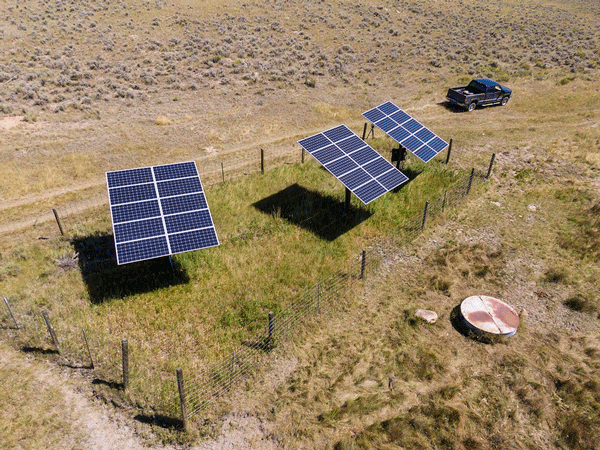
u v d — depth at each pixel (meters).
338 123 31.12
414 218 18.41
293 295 14.03
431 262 15.88
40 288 13.77
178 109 32.12
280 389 10.74
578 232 17.56
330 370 11.35
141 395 10.34
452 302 14.02
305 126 30.31
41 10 49.19
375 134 28.98
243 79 39.50
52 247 16.08
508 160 24.05
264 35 51.19
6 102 29.70
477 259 16.06
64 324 12.35
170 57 42.38
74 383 10.66
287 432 9.69
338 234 17.50
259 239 17.06
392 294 14.36
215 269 15.12
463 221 18.55
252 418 10.03
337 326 12.94
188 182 15.30
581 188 20.78
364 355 11.77
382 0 69.06
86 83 34.84
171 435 9.48
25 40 41.50
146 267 15.06
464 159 24.28
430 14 64.50
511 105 34.34
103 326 12.42
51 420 9.70
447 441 9.45
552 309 13.77
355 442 9.37
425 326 12.91
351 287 14.57
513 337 12.59
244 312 13.09
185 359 11.39
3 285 13.86
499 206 19.70
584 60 44.94
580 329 12.99
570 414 10.18
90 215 18.62
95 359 11.34
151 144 25.84
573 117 30.67
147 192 14.64
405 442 9.41
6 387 10.41
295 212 18.70
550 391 10.84
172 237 13.70
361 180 17.11
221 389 10.62
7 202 19.38
